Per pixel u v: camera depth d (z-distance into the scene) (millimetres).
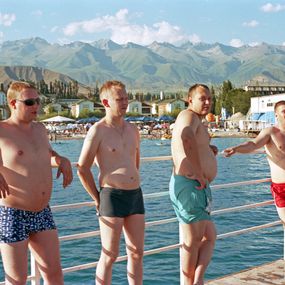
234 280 5680
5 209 3703
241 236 11867
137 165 4688
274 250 10648
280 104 5457
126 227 4484
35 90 3822
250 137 77250
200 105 4727
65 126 100562
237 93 122938
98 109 138250
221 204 17812
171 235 11828
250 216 14539
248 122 86750
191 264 4859
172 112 134125
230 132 84500
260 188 21719
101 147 4383
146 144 64188
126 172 4391
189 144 4609
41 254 3832
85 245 10914
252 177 28469
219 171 32156
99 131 4379
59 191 21625
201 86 4773
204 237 4934
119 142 4406
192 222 4750
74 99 193250
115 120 4477
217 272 9164
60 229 13156
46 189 3834
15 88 3766
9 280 3691
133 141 4516
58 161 4055
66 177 3986
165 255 10016
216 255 10289
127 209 4402
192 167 4680
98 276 4449
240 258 10062
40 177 3793
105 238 4398
